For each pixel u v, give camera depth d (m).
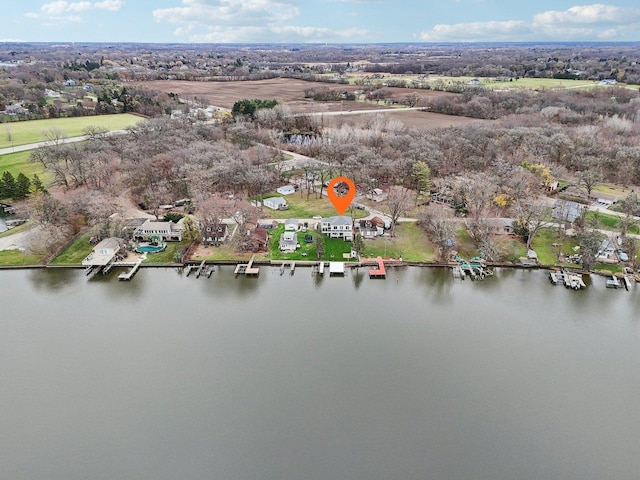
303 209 120.56
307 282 89.75
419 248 101.19
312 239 104.31
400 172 130.75
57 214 102.50
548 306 82.69
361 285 89.00
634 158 133.12
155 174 127.06
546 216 103.31
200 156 133.50
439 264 95.25
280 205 120.25
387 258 97.06
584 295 85.81
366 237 105.19
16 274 91.75
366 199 126.19
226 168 125.62
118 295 85.12
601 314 80.38
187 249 100.12
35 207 103.31
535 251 99.19
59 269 93.69
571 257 96.62
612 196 122.31
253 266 95.25
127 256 97.75
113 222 105.94
